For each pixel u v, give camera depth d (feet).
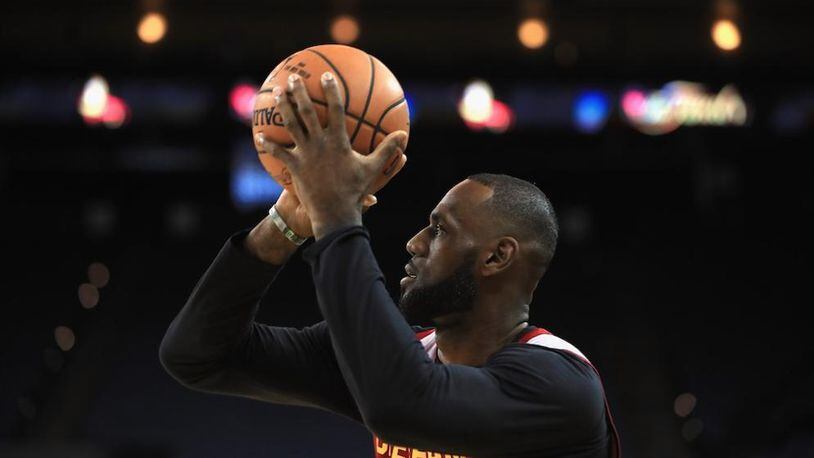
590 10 123.85
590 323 128.26
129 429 107.45
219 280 17.38
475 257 17.63
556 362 16.28
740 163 145.48
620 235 146.61
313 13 126.11
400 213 144.25
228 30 129.18
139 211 145.79
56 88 130.62
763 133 134.92
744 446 108.37
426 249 18.10
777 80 131.34
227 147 140.87
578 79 131.64
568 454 16.39
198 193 146.51
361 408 14.94
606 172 146.41
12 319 125.59
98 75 130.41
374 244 137.39
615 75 131.23
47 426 107.65
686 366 121.08
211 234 143.54
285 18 127.65
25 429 107.04
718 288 135.33
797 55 130.41
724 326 128.26
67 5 124.36
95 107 130.41
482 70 131.44
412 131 135.44
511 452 15.76
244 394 18.94
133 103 131.34
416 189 144.97
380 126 16.34
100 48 130.31
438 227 18.11
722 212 146.82
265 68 130.41
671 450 108.06
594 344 124.67
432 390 14.85
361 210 15.64
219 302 17.44
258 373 18.39
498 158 144.05
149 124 131.95
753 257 141.28
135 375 116.06
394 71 131.64
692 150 143.02
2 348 120.67
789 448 107.65
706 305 131.95
